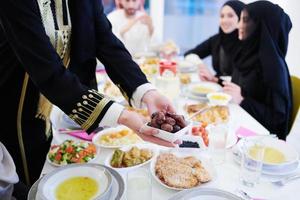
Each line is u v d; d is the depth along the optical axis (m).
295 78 1.79
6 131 1.09
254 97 1.81
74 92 0.86
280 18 1.71
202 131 1.18
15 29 0.81
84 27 1.09
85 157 1.04
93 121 0.89
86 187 0.84
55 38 1.02
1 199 0.82
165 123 0.93
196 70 2.27
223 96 1.58
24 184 1.06
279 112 1.67
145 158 1.03
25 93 1.06
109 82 1.74
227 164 1.04
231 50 2.31
